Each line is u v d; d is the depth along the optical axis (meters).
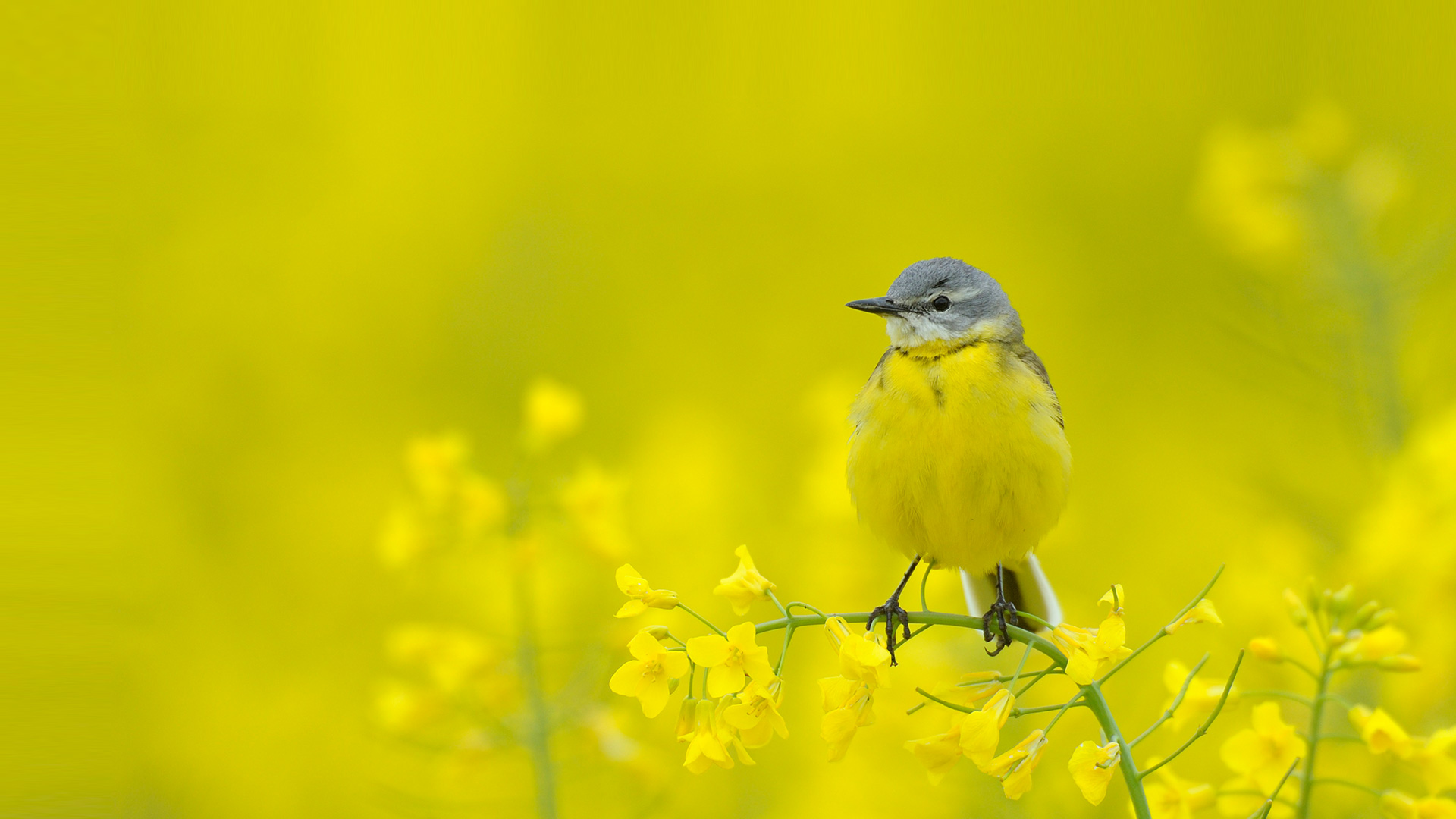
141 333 16.33
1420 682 7.46
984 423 7.05
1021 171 22.77
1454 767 4.91
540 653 6.96
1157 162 22.38
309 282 17.62
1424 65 22.53
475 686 6.89
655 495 11.49
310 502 14.04
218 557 13.05
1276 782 5.21
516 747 6.89
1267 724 5.25
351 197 19.14
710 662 4.61
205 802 10.98
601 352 18.06
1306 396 11.84
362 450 15.19
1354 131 20.20
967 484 7.05
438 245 18.97
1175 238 20.45
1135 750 8.54
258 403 15.86
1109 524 13.72
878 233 21.64
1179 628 4.66
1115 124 23.47
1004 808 7.78
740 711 4.59
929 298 7.64
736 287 20.30
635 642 4.68
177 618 12.30
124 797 11.02
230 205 18.28
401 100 21.41
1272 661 5.25
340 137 20.41
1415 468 7.94
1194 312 17.38
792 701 10.12
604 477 7.29
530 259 18.58
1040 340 18.95
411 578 7.58
